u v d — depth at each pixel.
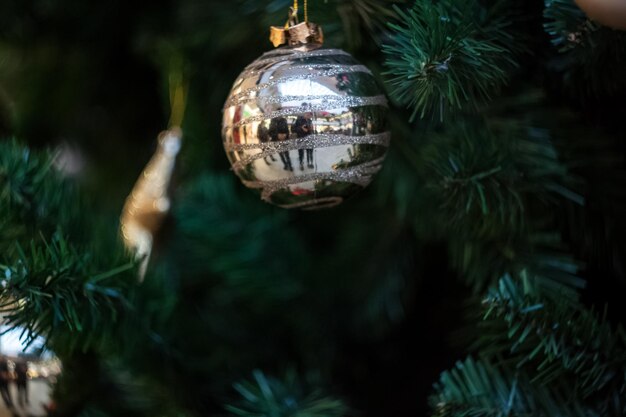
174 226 0.78
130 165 0.91
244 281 0.77
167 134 0.79
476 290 0.67
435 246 0.78
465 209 0.64
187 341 0.73
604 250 0.66
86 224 0.70
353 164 0.60
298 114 0.59
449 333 0.77
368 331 0.78
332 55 0.61
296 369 0.77
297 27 0.61
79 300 0.64
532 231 0.65
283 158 0.59
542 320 0.59
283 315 0.77
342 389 0.76
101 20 0.83
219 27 0.74
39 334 0.62
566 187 0.65
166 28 0.81
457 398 0.61
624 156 0.66
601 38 0.59
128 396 0.70
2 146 0.70
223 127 0.62
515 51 0.62
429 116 0.67
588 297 0.68
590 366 0.60
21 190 0.68
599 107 0.65
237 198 0.80
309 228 0.82
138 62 0.88
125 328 0.67
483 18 0.62
